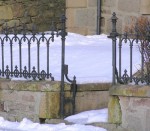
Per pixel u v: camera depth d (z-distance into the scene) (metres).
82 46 13.66
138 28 9.44
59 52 12.59
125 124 9.16
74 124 9.54
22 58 12.09
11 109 10.36
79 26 16.58
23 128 9.71
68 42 14.53
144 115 8.97
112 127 9.26
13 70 10.77
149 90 8.86
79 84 10.04
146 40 9.26
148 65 9.21
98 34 16.14
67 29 16.83
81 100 10.09
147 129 8.95
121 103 9.19
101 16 16.12
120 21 15.46
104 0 16.02
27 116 10.17
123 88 9.07
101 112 9.90
